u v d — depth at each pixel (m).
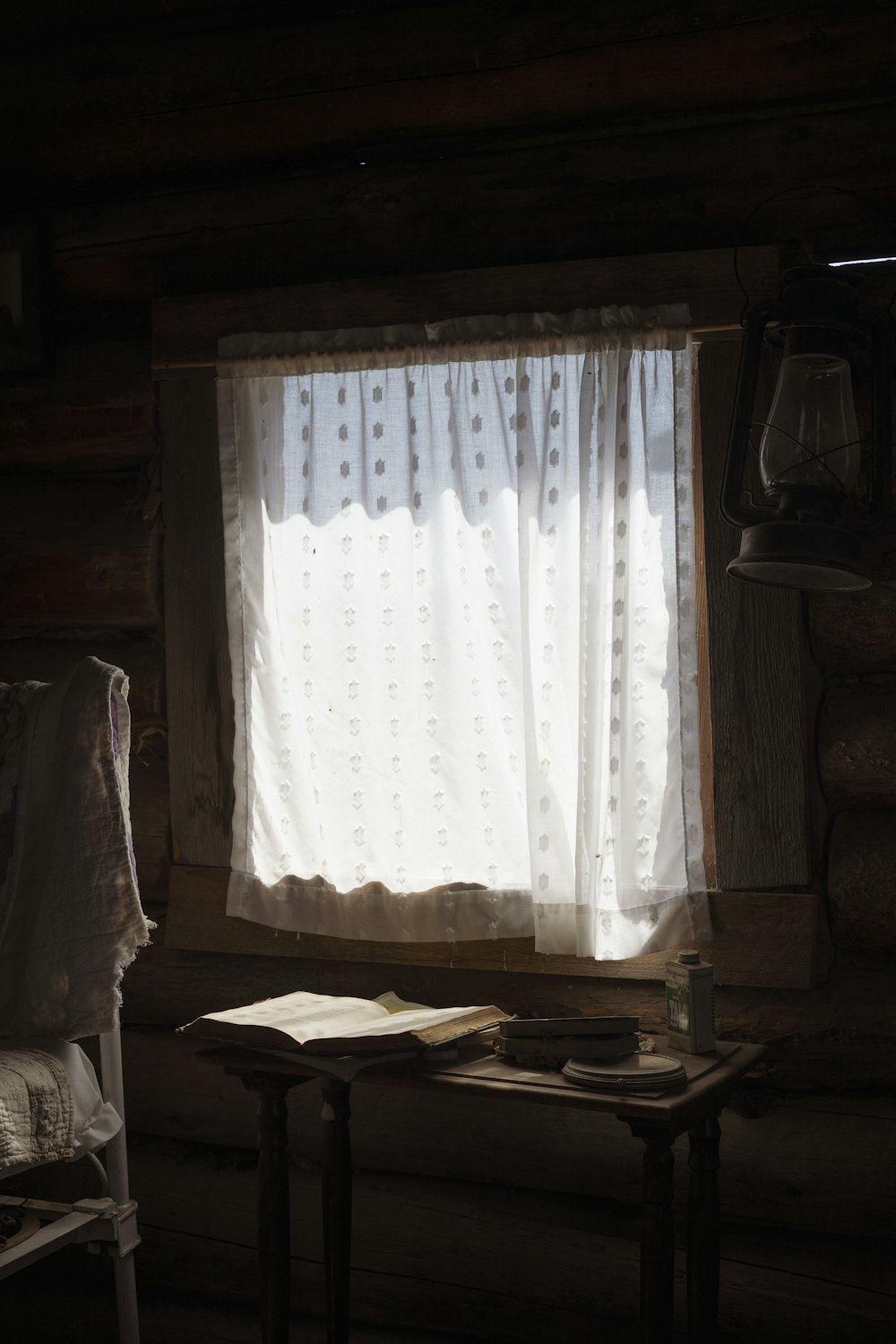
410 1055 2.28
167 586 2.92
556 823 2.59
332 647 2.75
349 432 2.75
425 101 2.79
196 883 2.89
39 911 2.44
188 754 2.90
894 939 2.47
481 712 2.65
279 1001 2.49
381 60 2.82
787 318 2.19
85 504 3.04
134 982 2.98
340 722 2.74
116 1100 2.54
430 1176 2.79
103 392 3.01
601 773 2.55
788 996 2.54
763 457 2.21
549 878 2.59
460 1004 2.74
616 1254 2.63
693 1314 2.21
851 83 2.56
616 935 2.54
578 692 2.60
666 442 2.56
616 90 2.68
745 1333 2.55
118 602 2.99
